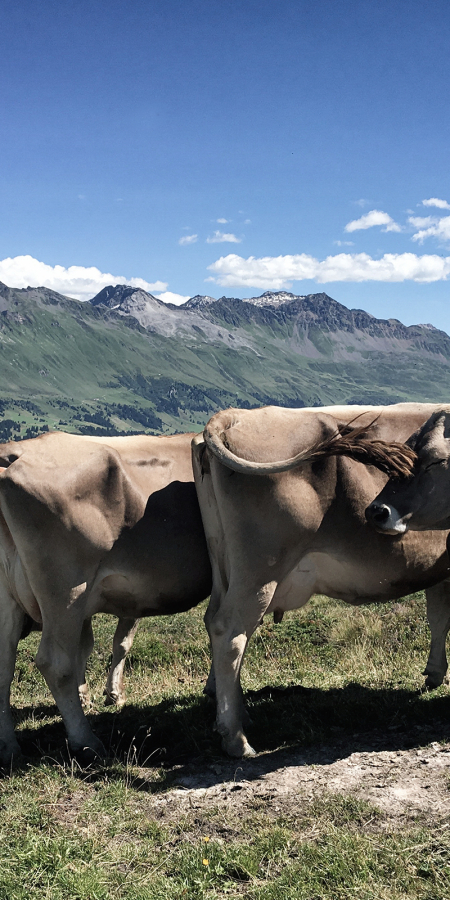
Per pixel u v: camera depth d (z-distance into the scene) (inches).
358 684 175.8
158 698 182.5
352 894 104.0
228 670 143.6
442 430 143.0
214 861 111.8
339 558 149.8
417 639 217.3
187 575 154.9
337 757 139.4
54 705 188.9
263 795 128.0
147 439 160.7
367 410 156.3
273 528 142.4
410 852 110.0
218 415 144.9
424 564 155.2
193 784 134.1
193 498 155.6
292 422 148.1
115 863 113.6
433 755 136.3
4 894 107.0
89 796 132.0
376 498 143.9
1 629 152.9
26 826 122.3
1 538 149.9
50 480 144.6
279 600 152.3
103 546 147.9
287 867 109.2
